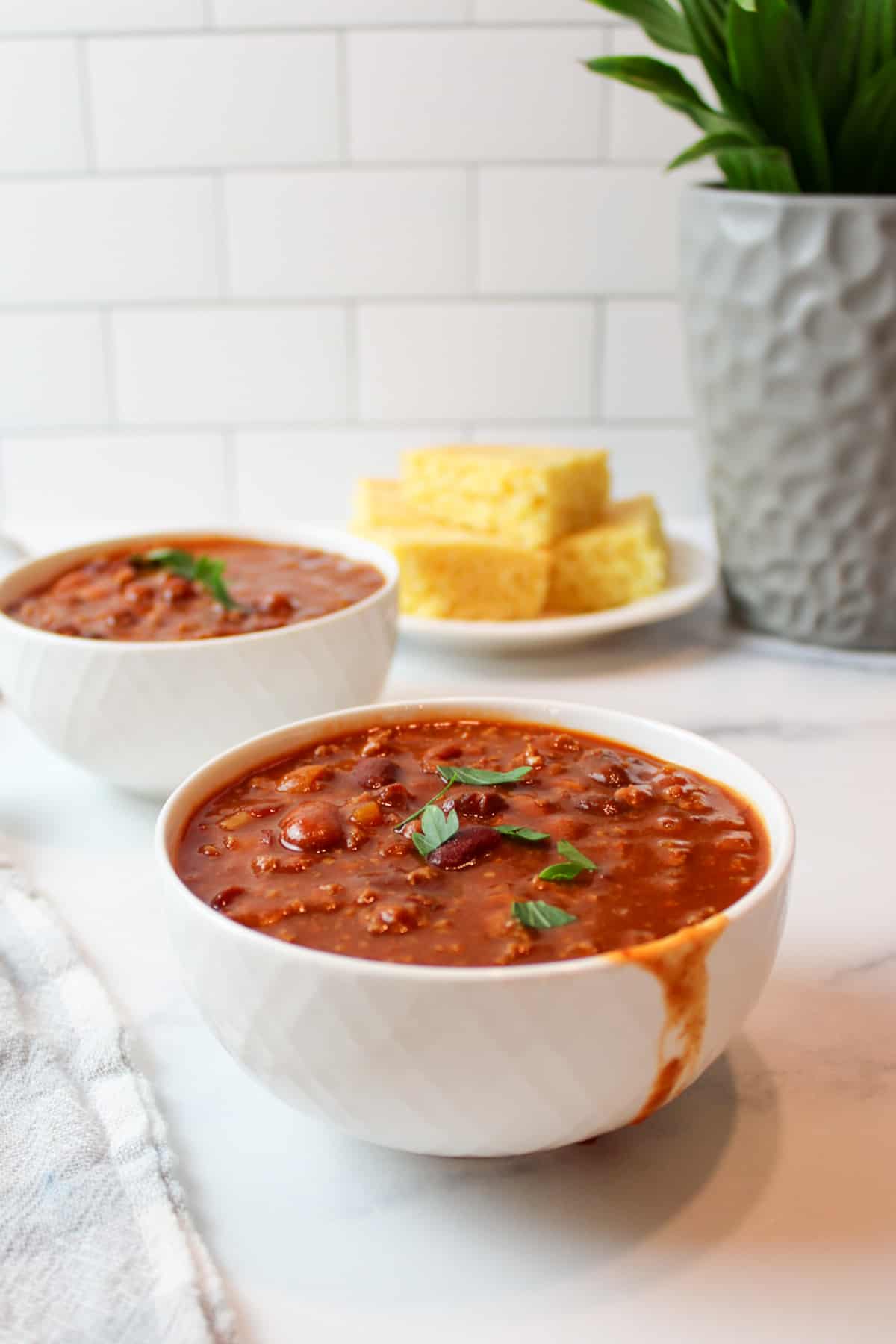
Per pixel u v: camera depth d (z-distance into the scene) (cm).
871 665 115
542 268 136
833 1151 79
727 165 111
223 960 69
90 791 106
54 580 108
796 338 108
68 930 94
